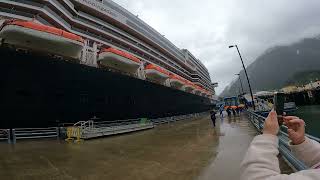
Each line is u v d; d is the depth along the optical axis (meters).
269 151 1.06
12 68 15.03
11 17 25.41
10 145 13.54
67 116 17.88
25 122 15.63
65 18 32.09
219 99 113.44
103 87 21.08
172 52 56.97
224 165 8.28
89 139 16.28
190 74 71.06
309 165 1.28
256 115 17.09
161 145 13.63
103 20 37.91
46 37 16.41
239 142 12.91
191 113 49.03
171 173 7.72
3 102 14.70
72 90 18.20
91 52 21.97
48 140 15.73
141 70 29.56
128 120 24.34
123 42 39.44
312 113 57.78
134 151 11.86
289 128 1.34
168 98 36.22
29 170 8.30
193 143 13.88
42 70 16.39
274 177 0.98
